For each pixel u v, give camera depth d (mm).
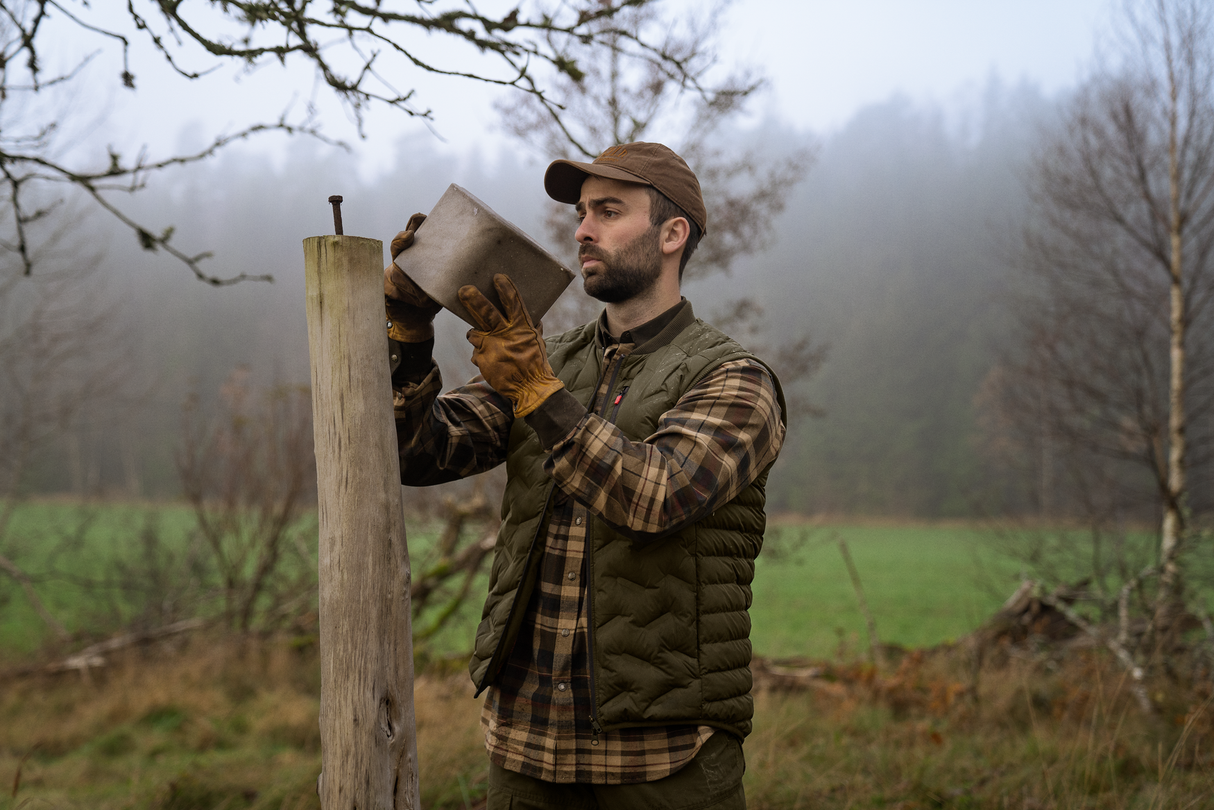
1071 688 4914
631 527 1225
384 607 1179
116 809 3783
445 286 1258
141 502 26594
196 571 8180
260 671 6664
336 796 1154
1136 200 7070
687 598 1330
